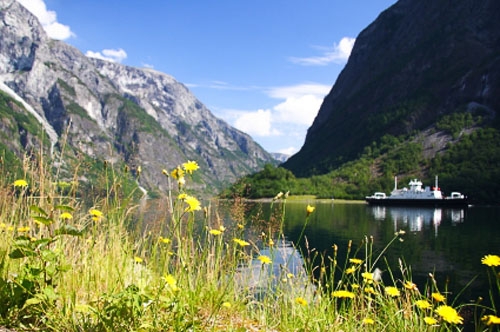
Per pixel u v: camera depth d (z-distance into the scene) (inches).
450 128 7824.8
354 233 1953.7
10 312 123.5
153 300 129.1
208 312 157.3
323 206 4626.0
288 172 6407.5
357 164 7706.7
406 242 1739.7
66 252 174.4
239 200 192.5
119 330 121.1
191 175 152.5
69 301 139.9
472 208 4239.7
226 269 188.1
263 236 195.2
